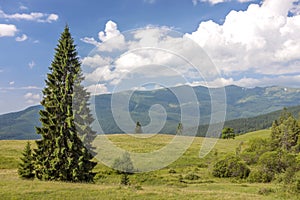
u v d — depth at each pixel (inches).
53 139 1199.6
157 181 1311.5
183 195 909.8
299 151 2305.6
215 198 893.2
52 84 1221.7
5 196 791.1
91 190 906.1
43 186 945.5
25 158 1284.4
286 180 1182.3
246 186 1364.4
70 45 1234.6
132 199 822.5
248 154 2020.2
